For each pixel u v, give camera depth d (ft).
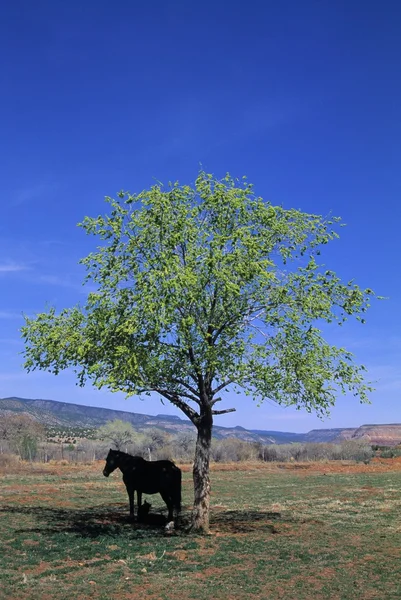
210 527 64.23
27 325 60.80
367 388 58.85
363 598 37.65
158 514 73.26
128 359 53.06
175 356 57.52
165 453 205.46
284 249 59.93
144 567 45.47
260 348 56.54
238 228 58.23
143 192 57.57
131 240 56.34
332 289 60.18
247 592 39.24
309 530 62.80
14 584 40.75
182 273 52.75
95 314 56.03
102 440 222.07
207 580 42.16
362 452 231.30
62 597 38.01
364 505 84.23
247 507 84.17
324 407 59.52
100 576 43.09
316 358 56.65
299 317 56.90
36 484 111.86
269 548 52.75
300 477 137.69
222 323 57.31
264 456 226.17
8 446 194.59
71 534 58.65
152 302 51.80
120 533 59.82
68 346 57.67
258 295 58.65
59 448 222.07
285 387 57.31
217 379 58.80
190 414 59.26
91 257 57.41
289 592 39.17
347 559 48.52
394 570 44.70
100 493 99.96
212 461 210.18
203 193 59.93
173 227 56.90
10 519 67.82
